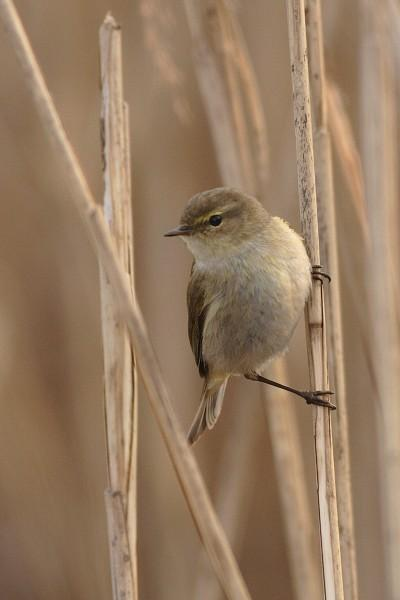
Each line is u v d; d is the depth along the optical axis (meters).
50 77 9.90
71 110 9.80
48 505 9.27
